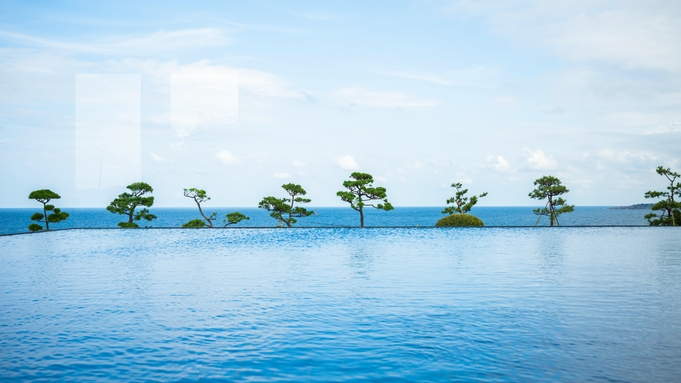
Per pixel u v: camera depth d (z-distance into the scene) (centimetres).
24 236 2391
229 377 448
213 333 590
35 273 1113
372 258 1402
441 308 721
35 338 570
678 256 1405
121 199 2848
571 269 1134
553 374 450
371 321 646
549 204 3228
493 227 2802
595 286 905
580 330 596
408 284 938
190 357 502
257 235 2484
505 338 564
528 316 669
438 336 574
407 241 2055
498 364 478
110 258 1433
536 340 556
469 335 578
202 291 871
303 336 576
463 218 2883
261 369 468
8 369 467
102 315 683
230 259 1393
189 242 2052
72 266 1244
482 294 830
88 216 11462
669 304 743
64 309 723
